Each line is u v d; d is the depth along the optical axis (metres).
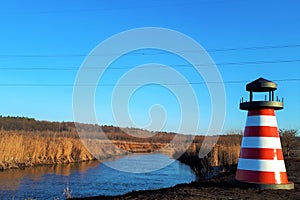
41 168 32.34
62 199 17.39
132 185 22.69
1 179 25.02
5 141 31.77
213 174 25.14
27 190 20.64
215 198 10.11
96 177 26.61
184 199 10.04
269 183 11.43
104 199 11.41
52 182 23.88
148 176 27.47
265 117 11.92
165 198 10.34
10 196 18.78
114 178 26.08
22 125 46.50
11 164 31.89
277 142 11.85
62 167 33.66
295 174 17.33
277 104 11.80
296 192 10.91
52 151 37.62
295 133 37.44
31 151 34.97
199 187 12.41
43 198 18.16
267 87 11.94
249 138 12.08
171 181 24.55
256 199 9.86
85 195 18.78
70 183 23.52
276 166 11.58
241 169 12.22
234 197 10.18
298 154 37.91
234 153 29.34
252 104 11.98
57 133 42.72
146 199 10.43
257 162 11.71
